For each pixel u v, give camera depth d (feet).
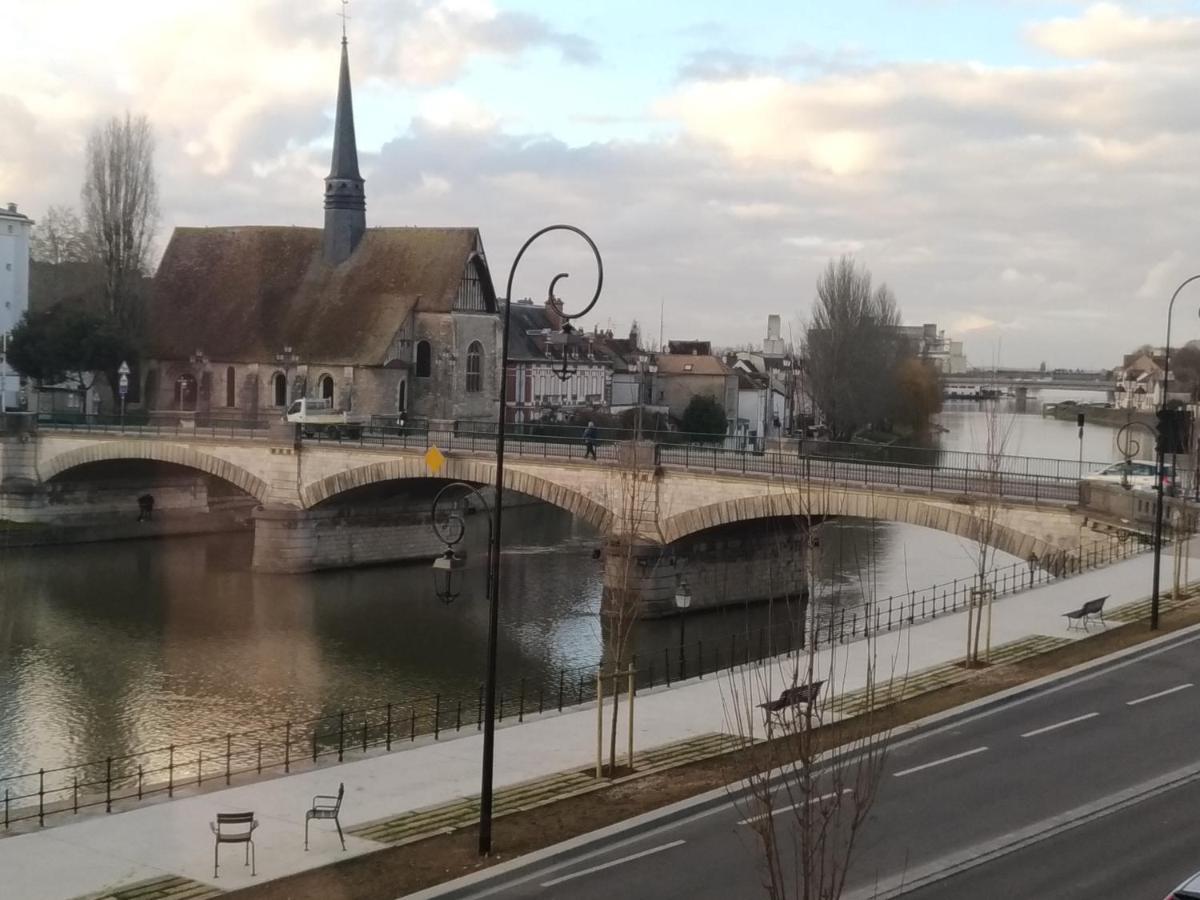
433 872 81.25
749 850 82.89
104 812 97.81
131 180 342.44
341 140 347.56
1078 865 78.74
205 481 324.80
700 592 219.41
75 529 286.87
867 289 363.97
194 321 351.87
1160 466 140.46
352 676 176.55
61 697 164.14
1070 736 105.40
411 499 277.03
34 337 326.85
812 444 249.14
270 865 82.99
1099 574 171.73
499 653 192.24
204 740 143.95
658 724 117.08
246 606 223.92
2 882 80.84
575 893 77.36
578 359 422.00
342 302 340.80
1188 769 96.32
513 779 101.30
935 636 146.00
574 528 322.55
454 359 337.72
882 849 81.76
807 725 69.15
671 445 232.94
